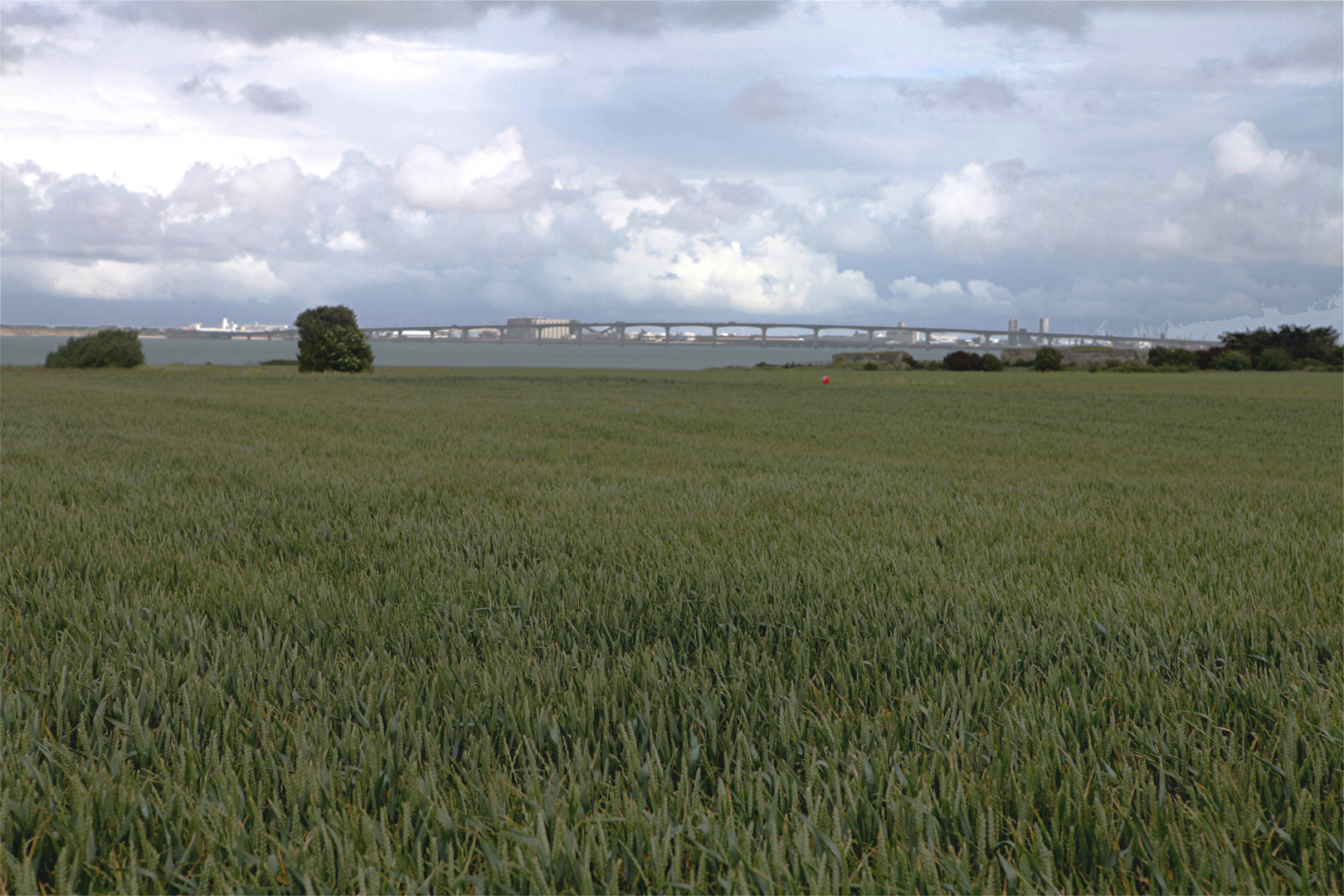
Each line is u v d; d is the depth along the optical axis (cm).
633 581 444
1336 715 250
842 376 7231
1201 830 189
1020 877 167
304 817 199
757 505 752
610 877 169
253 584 416
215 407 2536
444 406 2772
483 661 310
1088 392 4531
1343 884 178
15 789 198
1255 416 2734
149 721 253
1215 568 473
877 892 169
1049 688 280
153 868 174
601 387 4828
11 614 365
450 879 167
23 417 1948
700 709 262
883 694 277
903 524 643
